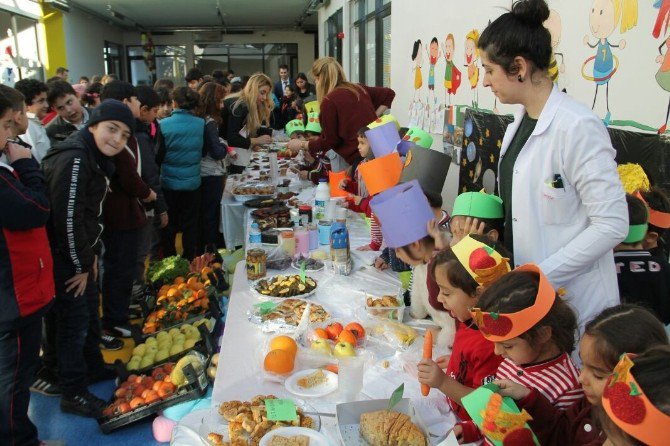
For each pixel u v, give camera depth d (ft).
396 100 19.61
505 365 4.28
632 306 3.47
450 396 4.47
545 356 4.01
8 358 6.45
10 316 6.29
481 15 11.44
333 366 5.45
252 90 17.15
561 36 8.22
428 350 4.61
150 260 14.62
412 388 5.08
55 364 8.86
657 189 5.78
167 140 13.74
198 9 42.16
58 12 38.40
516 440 3.35
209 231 15.58
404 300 7.04
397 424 4.09
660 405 2.36
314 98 30.17
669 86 5.89
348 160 12.67
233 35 56.85
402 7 18.33
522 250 5.21
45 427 7.93
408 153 7.02
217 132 14.98
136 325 9.73
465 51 12.46
